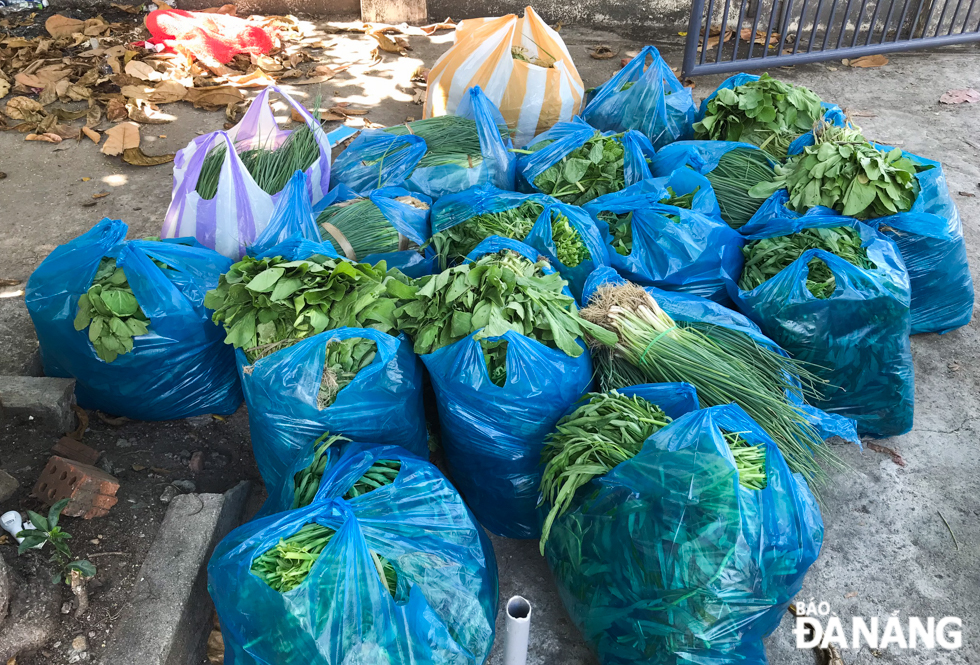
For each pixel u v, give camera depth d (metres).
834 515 2.38
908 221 2.61
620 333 2.19
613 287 2.30
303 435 2.05
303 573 1.63
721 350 2.22
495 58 3.25
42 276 2.33
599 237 2.54
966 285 2.87
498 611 2.14
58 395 2.38
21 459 2.31
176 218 2.62
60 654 1.84
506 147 3.11
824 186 2.59
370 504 1.76
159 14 4.67
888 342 2.39
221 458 2.48
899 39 5.32
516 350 1.98
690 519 1.69
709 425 1.78
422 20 5.36
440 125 3.13
